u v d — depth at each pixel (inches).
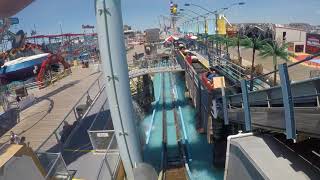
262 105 605.3
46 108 1154.7
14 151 503.5
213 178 895.1
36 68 2016.5
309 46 2760.8
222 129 940.0
